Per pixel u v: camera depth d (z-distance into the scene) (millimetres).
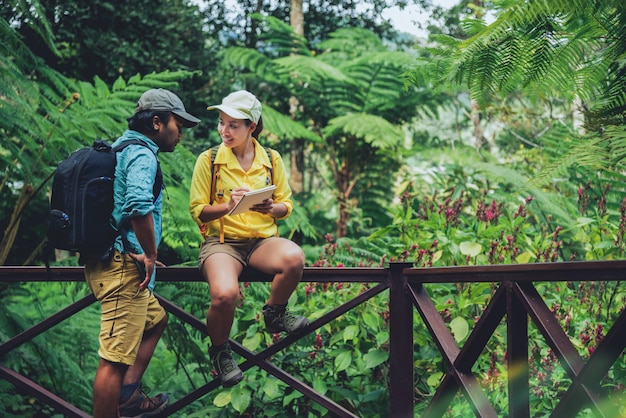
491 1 2822
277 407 3598
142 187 2486
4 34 4988
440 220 4145
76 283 5324
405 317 2898
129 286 2625
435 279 2729
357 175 13383
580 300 3840
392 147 12836
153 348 3002
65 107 5305
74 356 5316
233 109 2777
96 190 2543
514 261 3834
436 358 3557
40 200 8047
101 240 2559
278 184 2959
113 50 10883
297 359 3629
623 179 4301
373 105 13102
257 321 3658
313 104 13102
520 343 2359
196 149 11641
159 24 11586
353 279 2961
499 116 10461
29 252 8930
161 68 11461
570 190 6949
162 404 3016
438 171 6977
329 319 2941
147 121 2650
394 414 2871
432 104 13406
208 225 2916
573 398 2113
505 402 3311
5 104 4805
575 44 2789
